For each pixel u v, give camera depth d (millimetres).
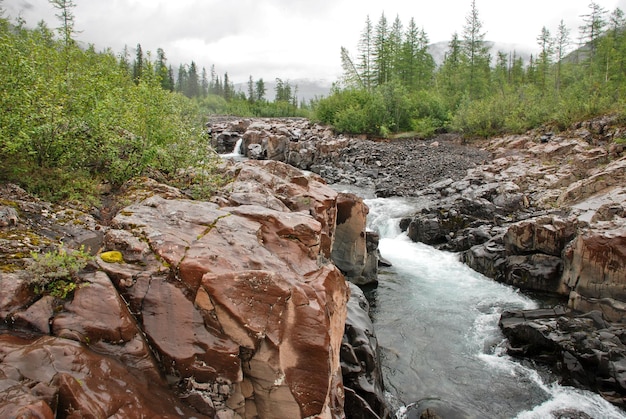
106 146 10430
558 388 10203
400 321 13289
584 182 20734
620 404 9477
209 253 6168
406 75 66688
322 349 5574
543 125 39000
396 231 21578
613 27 63125
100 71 13336
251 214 7711
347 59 61656
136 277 5672
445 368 11000
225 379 5336
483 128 44375
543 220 15500
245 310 5445
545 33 68625
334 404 6707
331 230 10805
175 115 13406
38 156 9562
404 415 9297
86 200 9281
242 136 41938
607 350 10133
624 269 12266
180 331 5406
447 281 16234
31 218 7762
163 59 68875
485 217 20297
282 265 6566
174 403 4996
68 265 5574
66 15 23312
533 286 15047
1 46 8844
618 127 31172
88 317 5031
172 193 9719
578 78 58938
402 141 45125
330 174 32500
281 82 100188
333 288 6969
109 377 4566
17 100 8906
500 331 12625
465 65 65938
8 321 4777
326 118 52188
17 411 3600
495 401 9805
